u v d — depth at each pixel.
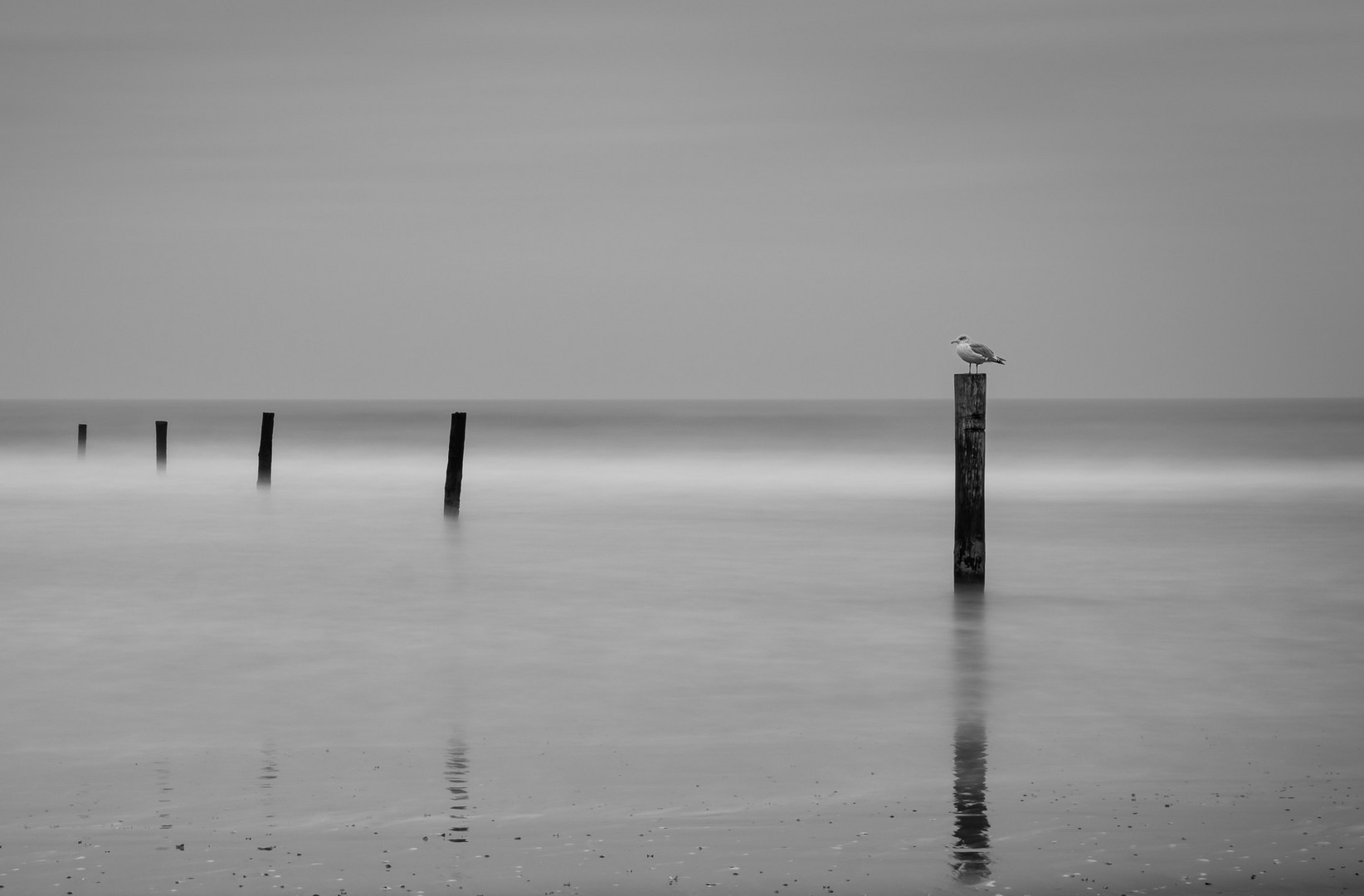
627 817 9.48
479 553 26.86
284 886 8.13
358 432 105.88
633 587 21.97
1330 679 14.56
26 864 8.48
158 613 18.95
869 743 11.72
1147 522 33.97
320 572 23.56
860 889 8.09
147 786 10.21
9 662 15.27
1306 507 38.59
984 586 21.64
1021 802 9.87
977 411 21.11
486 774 10.61
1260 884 8.17
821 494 44.12
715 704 13.30
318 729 12.08
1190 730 12.20
